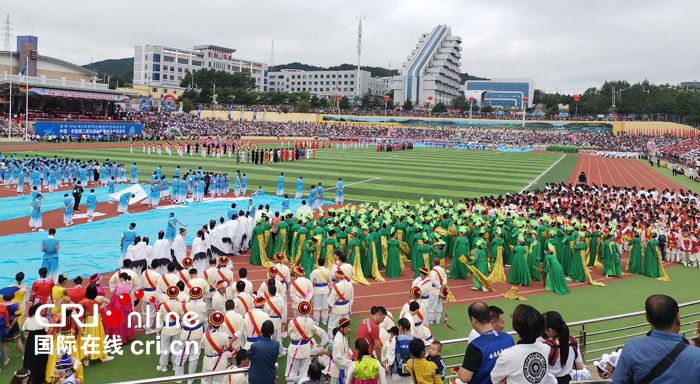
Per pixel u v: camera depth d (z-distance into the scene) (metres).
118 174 44.12
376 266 20.23
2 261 20.03
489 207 29.16
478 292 19.17
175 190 35.84
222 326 11.11
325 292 15.04
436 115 170.50
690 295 19.31
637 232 22.66
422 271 15.27
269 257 22.20
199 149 78.94
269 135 121.44
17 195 36.16
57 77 102.88
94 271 19.33
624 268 23.56
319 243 20.44
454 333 14.80
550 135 134.50
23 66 97.00
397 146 101.94
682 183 57.62
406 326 9.23
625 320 16.25
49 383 10.73
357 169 61.50
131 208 33.62
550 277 19.39
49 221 28.42
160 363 11.93
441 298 15.53
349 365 9.98
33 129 83.50
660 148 105.44
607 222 25.70
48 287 13.37
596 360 11.67
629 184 56.00
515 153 104.88
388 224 22.33
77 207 31.48
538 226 23.31
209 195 40.28
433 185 49.09
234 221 22.67
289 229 22.38
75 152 68.00
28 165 40.12
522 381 6.26
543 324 6.41
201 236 18.91
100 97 96.88
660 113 154.38
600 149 105.25
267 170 57.69
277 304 12.47
